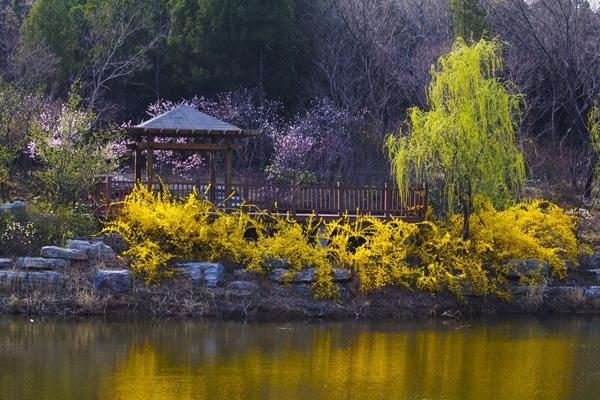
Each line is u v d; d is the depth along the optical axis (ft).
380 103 142.92
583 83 131.23
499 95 86.58
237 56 146.61
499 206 93.30
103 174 95.20
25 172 109.60
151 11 152.46
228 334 71.67
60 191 90.38
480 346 69.92
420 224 87.86
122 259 81.20
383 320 80.53
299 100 148.05
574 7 138.82
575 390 56.80
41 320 74.02
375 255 84.58
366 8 154.71
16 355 62.59
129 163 130.11
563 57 131.34
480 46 87.66
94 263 80.53
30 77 127.44
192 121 88.69
